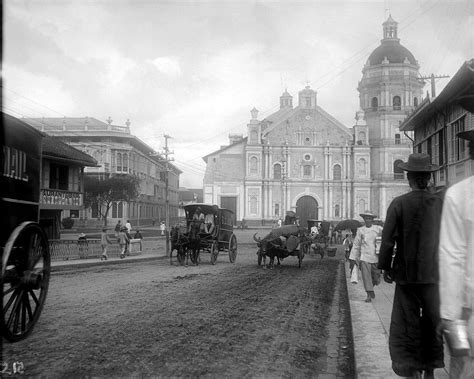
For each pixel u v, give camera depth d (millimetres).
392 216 4930
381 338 7051
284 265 22781
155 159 79562
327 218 71500
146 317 8891
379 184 70938
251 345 7188
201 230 22250
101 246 24688
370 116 73438
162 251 32156
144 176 71562
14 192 7117
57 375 5477
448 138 20906
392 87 72250
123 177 51875
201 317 9062
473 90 16234
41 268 7617
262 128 76812
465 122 18453
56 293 11922
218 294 12242
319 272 19766
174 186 100312
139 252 29141
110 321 8453
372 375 5289
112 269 19625
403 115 71688
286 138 72812
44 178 27984
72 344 6836
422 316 4715
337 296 13180
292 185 72250
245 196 71938
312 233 38938
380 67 72875
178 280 15289
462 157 18594
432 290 4660
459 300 3268
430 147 24734
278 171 72562
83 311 9391
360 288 13281
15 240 6523
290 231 21453
